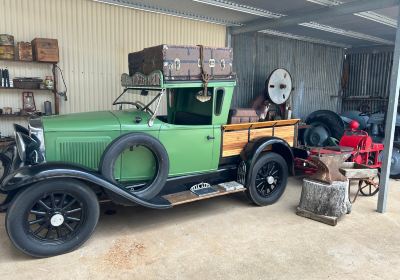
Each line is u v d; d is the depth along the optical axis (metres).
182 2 5.01
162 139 3.54
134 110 3.86
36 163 3.08
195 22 6.25
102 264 2.85
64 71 5.14
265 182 4.29
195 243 3.27
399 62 3.91
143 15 5.68
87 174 2.95
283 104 6.67
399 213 4.18
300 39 7.76
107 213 3.95
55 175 2.81
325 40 7.89
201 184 3.95
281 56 7.61
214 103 3.81
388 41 7.77
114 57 5.53
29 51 4.66
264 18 5.86
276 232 3.55
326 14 4.91
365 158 5.19
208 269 2.82
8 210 2.74
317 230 3.63
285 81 6.58
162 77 3.37
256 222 3.79
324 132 6.59
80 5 5.12
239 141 4.11
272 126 4.37
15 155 3.41
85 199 3.00
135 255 3.01
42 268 2.77
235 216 3.96
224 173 4.16
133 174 3.52
